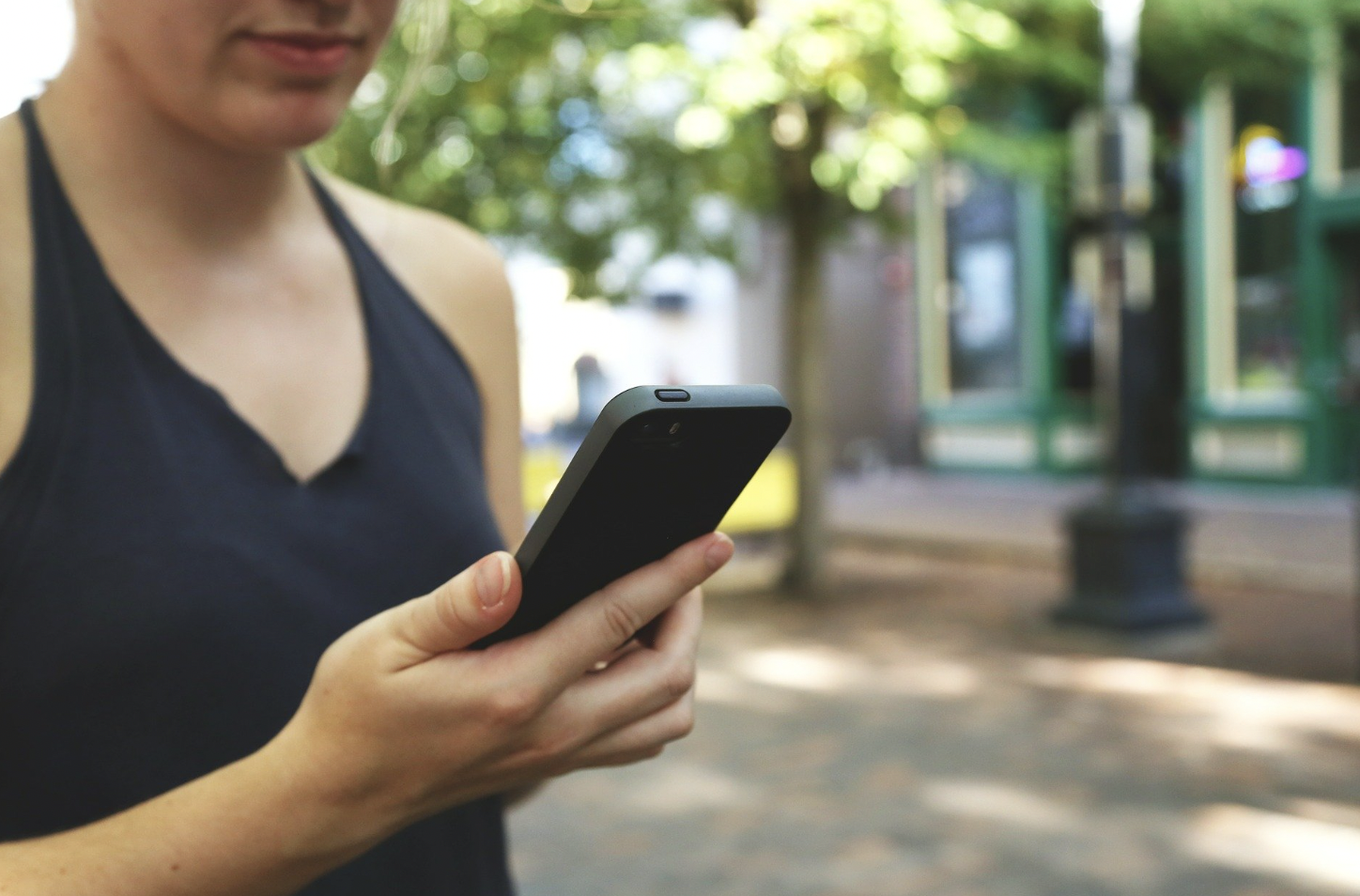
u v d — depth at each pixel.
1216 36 7.43
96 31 0.79
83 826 0.71
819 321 8.01
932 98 6.33
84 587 0.72
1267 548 8.62
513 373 1.07
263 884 0.62
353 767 0.59
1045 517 11.04
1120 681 5.50
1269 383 11.55
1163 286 12.70
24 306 0.74
